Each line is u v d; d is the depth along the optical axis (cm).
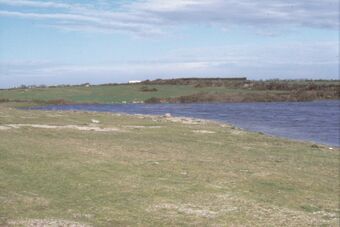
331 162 2364
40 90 12600
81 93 12256
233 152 2534
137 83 14712
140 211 1266
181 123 4175
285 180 1761
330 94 12388
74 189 1451
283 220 1250
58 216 1172
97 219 1172
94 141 2612
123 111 7494
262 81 14762
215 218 1240
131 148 2386
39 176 1588
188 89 13438
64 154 2020
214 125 4194
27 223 1098
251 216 1271
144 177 1659
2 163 1747
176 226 1157
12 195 1340
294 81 15175
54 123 3594
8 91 12281
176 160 2059
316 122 5556
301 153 2672
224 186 1592
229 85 14138
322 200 1502
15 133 2759
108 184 1530
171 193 1461
